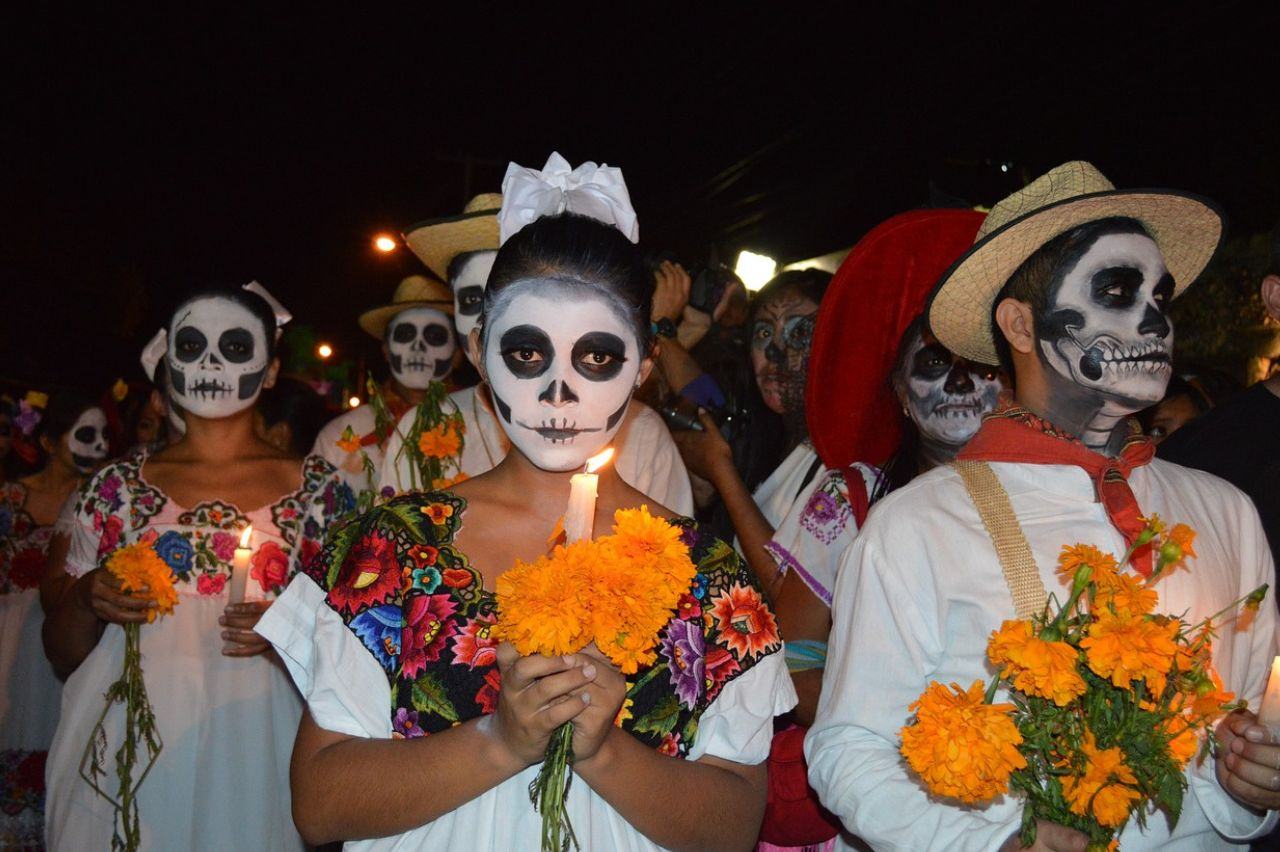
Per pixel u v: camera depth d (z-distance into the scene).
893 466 3.23
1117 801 1.88
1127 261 2.44
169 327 4.23
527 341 2.21
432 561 2.19
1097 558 2.01
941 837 2.20
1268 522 2.98
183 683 3.92
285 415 7.02
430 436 3.95
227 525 4.09
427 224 4.10
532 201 2.45
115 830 3.75
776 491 3.89
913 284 3.18
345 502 4.32
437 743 2.01
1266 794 2.11
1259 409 3.11
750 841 2.24
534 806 2.03
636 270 2.28
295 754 2.16
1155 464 2.61
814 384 3.26
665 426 3.80
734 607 2.30
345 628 2.17
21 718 6.04
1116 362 2.40
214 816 3.84
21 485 6.42
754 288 9.42
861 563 2.50
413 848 2.11
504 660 1.91
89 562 4.11
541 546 2.23
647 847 2.19
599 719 1.90
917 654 2.40
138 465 4.17
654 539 1.87
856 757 2.35
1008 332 2.57
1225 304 7.42
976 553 2.39
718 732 2.24
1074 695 1.90
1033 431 2.47
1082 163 2.57
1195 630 2.36
